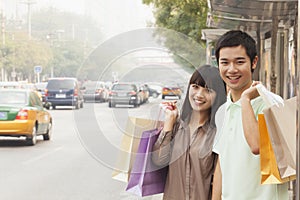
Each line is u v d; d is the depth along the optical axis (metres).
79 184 11.23
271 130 3.72
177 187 4.33
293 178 3.74
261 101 3.98
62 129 23.62
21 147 17.58
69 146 17.88
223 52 4.09
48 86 34.03
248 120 3.87
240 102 4.04
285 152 3.69
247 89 4.01
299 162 3.28
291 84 12.63
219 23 14.94
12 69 71.31
